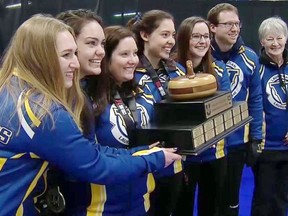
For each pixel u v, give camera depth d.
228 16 2.46
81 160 1.15
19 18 3.81
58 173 1.29
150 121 1.56
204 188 2.40
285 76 2.67
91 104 1.45
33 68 1.14
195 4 3.88
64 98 1.18
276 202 2.78
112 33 1.56
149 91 1.77
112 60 1.55
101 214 1.45
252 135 2.59
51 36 1.14
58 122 1.11
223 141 2.33
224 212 2.64
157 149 1.33
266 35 2.62
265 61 2.67
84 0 3.90
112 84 1.55
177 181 1.90
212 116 1.47
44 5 3.86
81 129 1.28
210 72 2.29
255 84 2.59
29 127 1.10
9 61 1.18
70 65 1.20
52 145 1.12
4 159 1.12
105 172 1.20
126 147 1.50
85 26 1.40
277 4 3.84
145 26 1.91
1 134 1.12
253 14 3.88
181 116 1.47
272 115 2.69
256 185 2.81
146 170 1.28
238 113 1.64
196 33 2.23
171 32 1.92
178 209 2.36
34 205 1.23
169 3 3.91
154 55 1.93
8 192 1.14
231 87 2.52
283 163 2.76
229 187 2.62
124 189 1.46
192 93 1.49
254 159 2.58
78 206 1.44
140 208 1.55
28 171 1.15
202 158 2.29
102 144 1.50
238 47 2.54
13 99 1.12
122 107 1.54
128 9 3.92
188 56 2.26
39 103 1.11
